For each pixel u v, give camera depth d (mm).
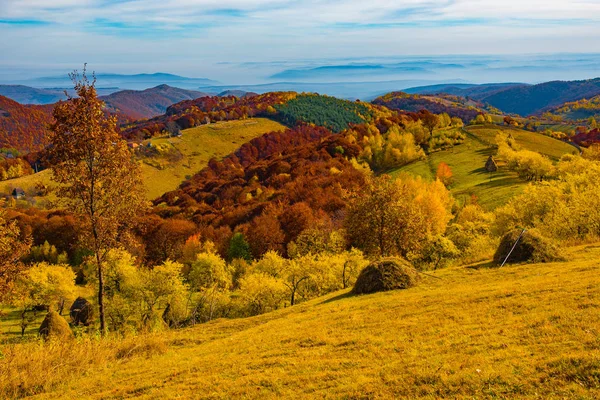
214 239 95062
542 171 97375
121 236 27109
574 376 8891
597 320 11898
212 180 162750
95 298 56531
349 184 111500
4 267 26875
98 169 25234
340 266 46125
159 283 55406
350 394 10102
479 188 103875
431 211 64312
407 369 10938
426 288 22641
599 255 23859
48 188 24953
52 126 24391
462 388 9344
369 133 181875
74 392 13594
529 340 11445
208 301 56469
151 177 185500
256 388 11555
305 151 165875
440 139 163500
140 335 21641
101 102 25047
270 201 111688
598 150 103250
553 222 39906
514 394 8719
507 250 25781
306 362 13023
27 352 16875
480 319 14453
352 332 16000
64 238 101188
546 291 16203
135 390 12953
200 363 14898
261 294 49781
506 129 179250
